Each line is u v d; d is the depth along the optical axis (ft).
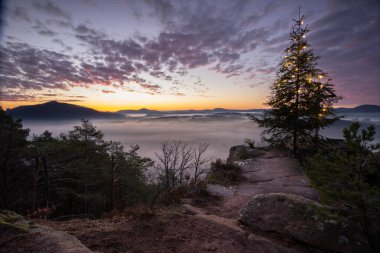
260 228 17.33
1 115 57.62
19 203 57.52
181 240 14.75
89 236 14.94
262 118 51.44
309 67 45.44
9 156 59.21
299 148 49.26
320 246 14.49
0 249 11.27
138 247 13.83
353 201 14.10
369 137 14.74
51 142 81.46
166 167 57.67
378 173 19.49
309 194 28.84
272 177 35.94
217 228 16.31
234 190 30.63
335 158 16.17
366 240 14.12
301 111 44.86
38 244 11.67
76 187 84.28
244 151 51.85
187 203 25.45
